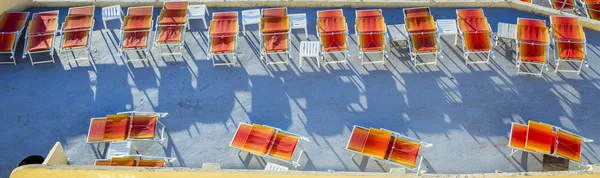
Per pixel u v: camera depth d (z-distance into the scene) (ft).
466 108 59.11
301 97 60.39
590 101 59.11
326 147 56.85
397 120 58.49
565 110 58.65
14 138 58.08
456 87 60.64
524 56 60.08
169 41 62.54
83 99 60.80
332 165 55.72
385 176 45.50
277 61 63.46
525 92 60.03
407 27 62.34
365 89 60.75
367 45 61.52
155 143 57.41
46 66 63.31
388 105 59.52
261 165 56.03
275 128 56.39
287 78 61.93
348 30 66.44
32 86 61.77
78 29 63.46
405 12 65.10
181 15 64.54
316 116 58.95
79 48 62.80
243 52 64.28
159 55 63.98
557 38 61.36
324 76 61.93
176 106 60.03
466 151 56.24
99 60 63.87
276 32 62.59
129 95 60.95
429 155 56.13
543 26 62.54
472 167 55.31
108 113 59.72
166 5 66.03
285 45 61.82
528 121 57.57
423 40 61.57
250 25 66.90
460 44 64.08
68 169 45.62
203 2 68.39
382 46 61.41
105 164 53.62
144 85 61.72
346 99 60.08
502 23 63.62
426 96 60.08
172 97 60.75
